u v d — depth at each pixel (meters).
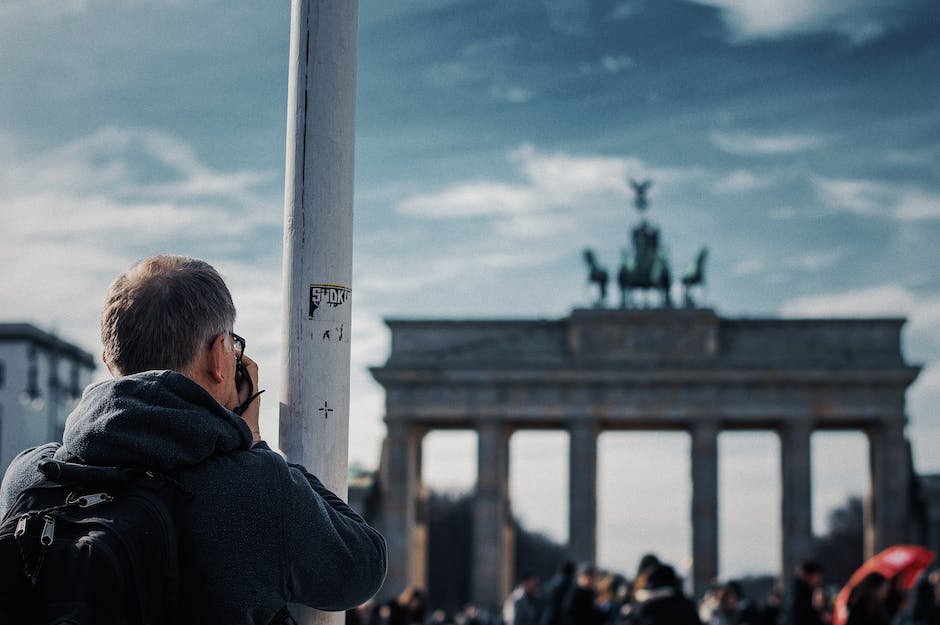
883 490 129.75
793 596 35.69
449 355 132.62
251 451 7.88
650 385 131.25
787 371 129.88
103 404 7.65
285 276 10.37
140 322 8.02
